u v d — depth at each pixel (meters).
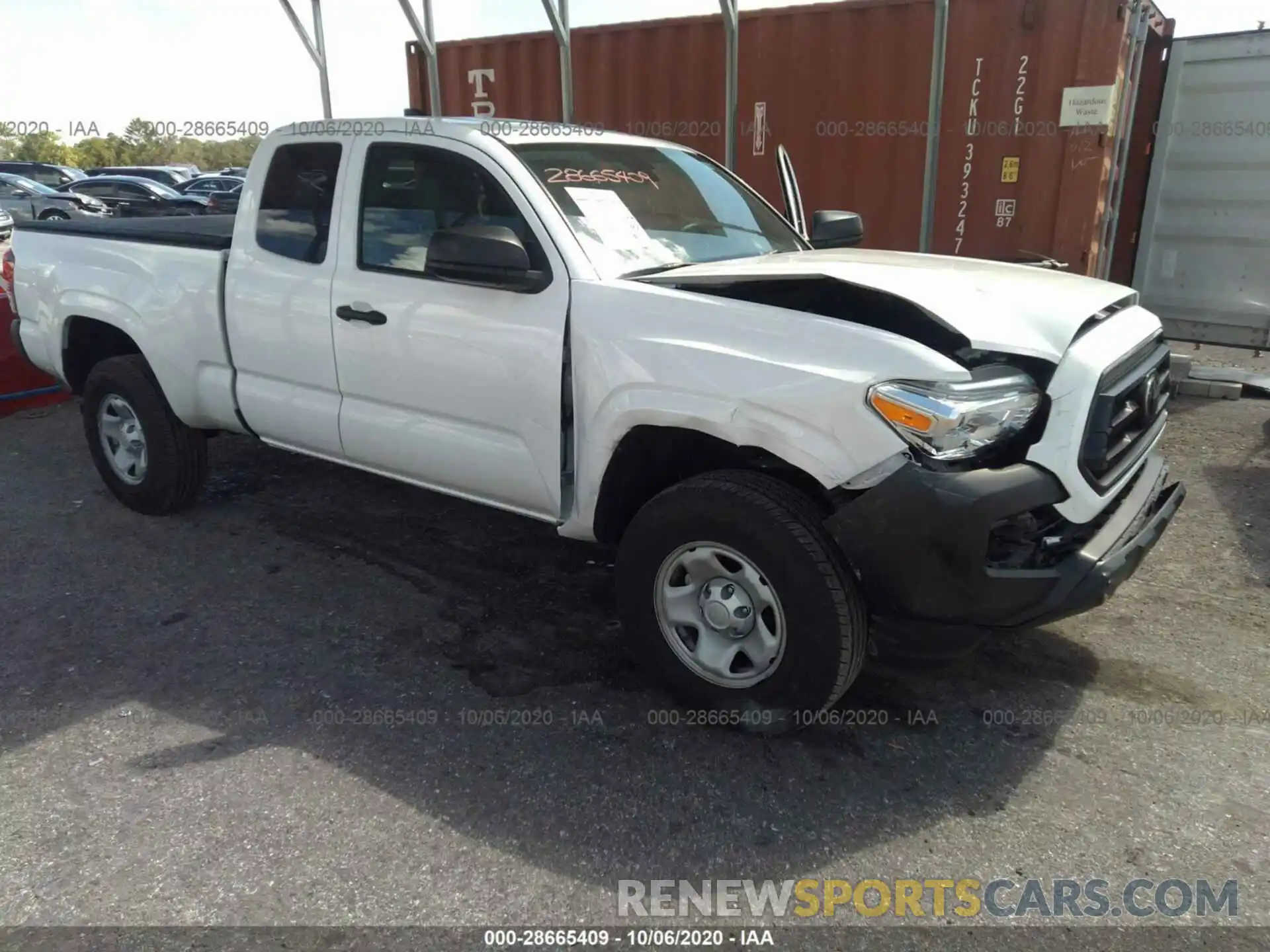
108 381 4.89
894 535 2.67
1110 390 2.86
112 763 2.99
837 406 2.71
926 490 2.61
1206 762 3.00
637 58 8.40
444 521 5.00
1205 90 7.65
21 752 3.05
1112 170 7.04
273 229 4.19
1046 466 2.72
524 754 3.05
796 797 2.85
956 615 2.73
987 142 7.01
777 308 2.94
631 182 3.87
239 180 30.48
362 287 3.81
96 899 2.43
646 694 3.40
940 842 2.66
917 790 2.88
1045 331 2.86
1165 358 3.43
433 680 3.49
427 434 3.76
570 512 3.48
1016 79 6.80
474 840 2.66
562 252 3.32
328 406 4.09
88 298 4.88
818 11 7.42
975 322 2.78
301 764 2.99
